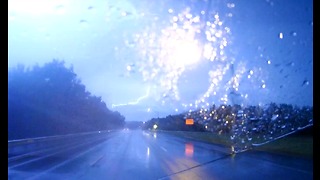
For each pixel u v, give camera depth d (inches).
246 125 801.6
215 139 1159.0
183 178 465.1
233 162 636.7
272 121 764.0
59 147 1123.9
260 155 737.0
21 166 594.9
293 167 559.5
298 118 730.8
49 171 536.4
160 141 1423.5
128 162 657.6
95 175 493.7
